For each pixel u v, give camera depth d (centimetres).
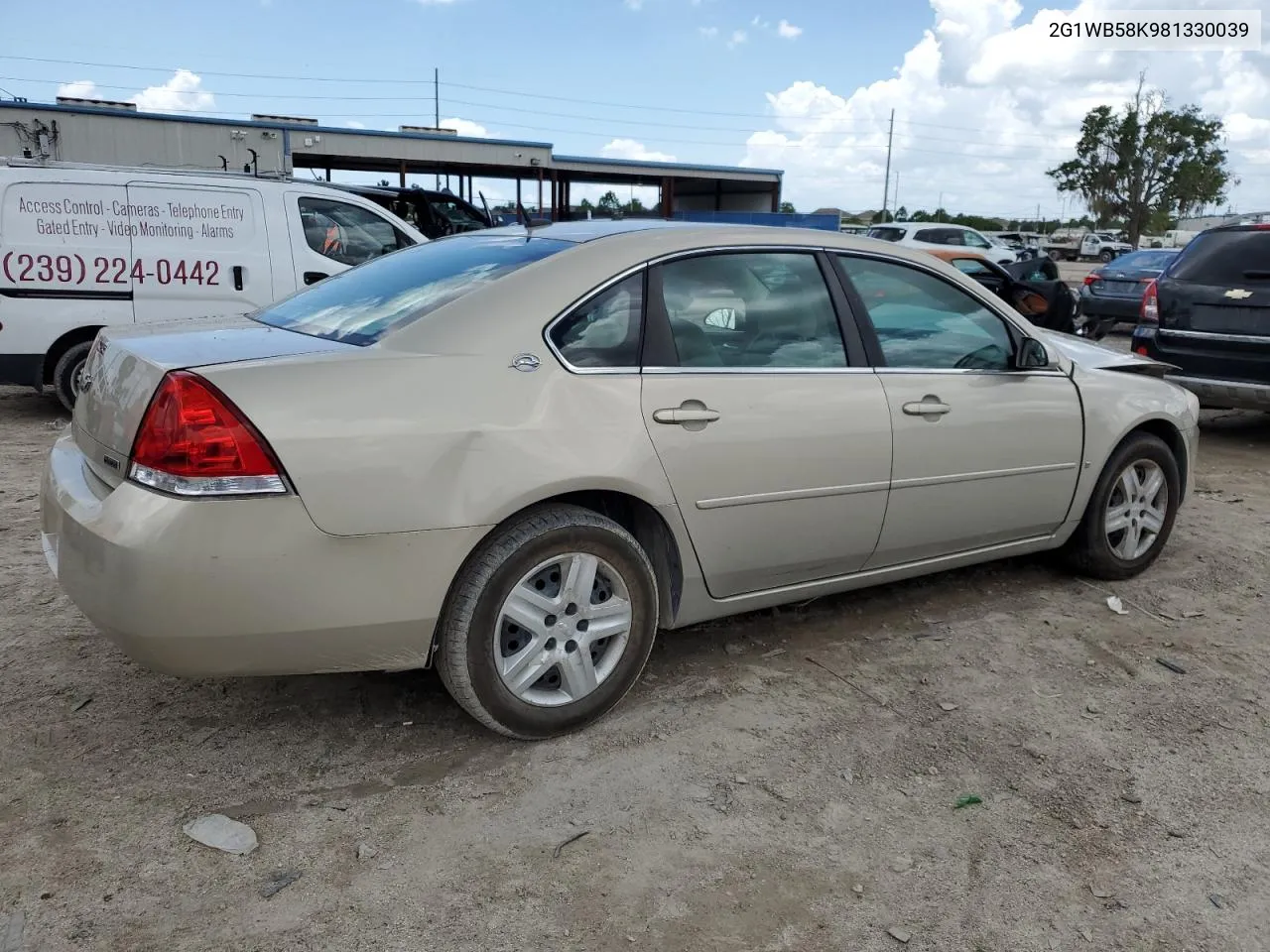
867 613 426
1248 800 295
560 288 306
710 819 276
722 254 342
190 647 257
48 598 405
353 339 299
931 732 327
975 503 399
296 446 256
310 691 339
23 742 299
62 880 241
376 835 263
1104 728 334
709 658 377
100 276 747
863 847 267
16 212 718
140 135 2184
